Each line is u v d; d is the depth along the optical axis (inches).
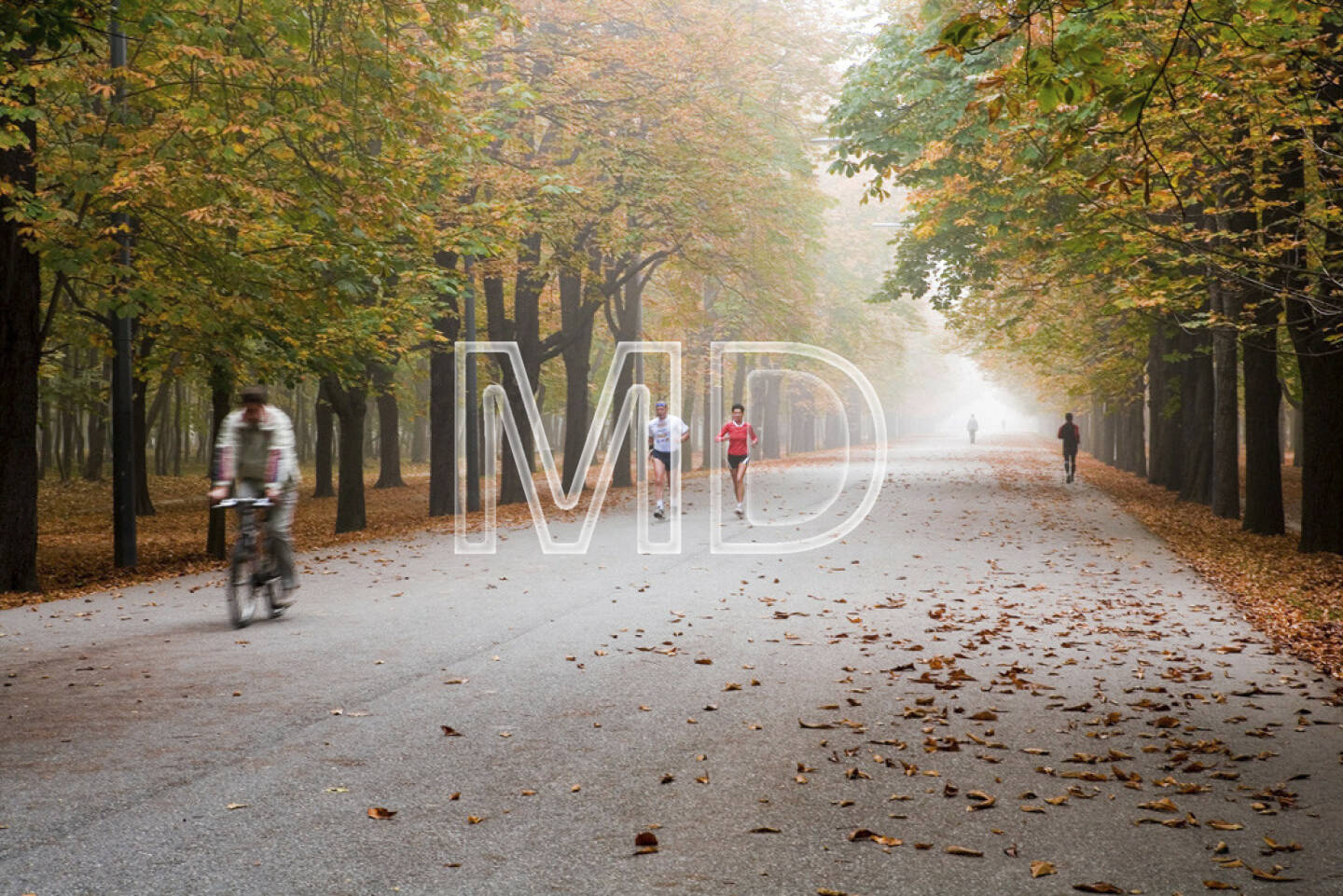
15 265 524.4
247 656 319.9
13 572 522.0
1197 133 441.7
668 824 179.3
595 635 354.6
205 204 529.0
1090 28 431.5
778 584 477.1
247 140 510.3
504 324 1089.4
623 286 1332.4
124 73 495.2
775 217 1240.2
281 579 394.3
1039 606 417.4
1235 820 182.5
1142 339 1000.9
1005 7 242.2
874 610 407.2
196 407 1924.2
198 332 634.8
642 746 225.9
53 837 171.2
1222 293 609.9
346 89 519.2
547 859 163.6
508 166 837.2
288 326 676.7
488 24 719.1
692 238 1023.6
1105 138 452.4
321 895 149.4
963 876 157.5
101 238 535.8
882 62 713.6
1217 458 796.0
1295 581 488.7
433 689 277.3
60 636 358.0
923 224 786.2
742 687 280.1
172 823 177.9
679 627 368.5
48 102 497.4
